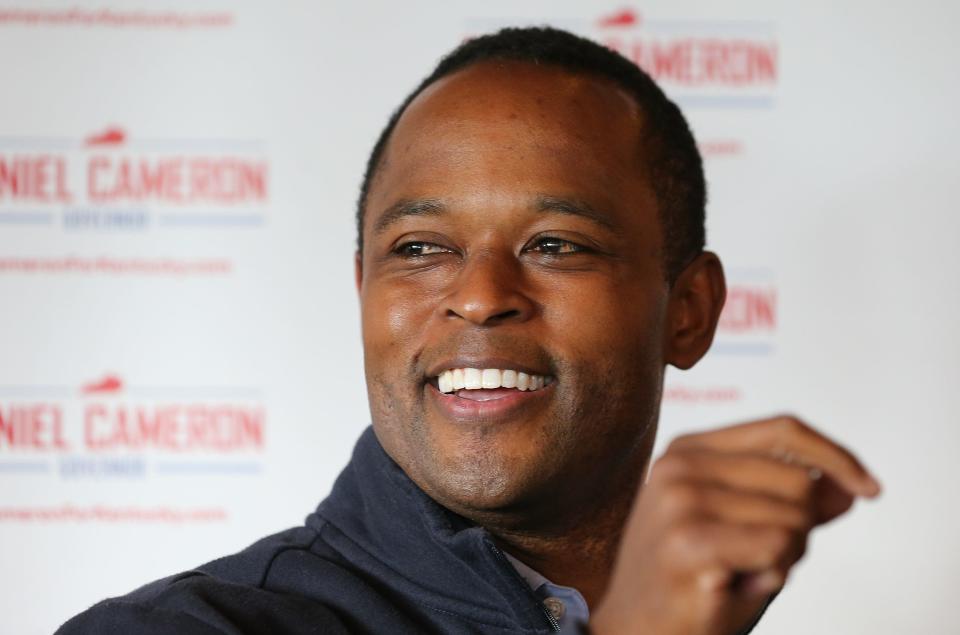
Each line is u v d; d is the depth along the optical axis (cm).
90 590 841
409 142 407
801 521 232
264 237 858
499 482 376
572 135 400
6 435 844
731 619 240
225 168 859
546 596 395
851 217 860
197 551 848
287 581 391
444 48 866
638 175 417
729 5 867
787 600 854
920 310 856
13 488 842
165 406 851
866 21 866
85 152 856
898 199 860
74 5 859
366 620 376
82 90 857
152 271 855
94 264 852
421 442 387
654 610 239
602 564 411
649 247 413
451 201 390
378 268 407
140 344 852
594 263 391
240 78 862
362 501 421
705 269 462
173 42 862
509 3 868
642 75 453
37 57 855
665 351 440
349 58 864
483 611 381
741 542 228
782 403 856
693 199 454
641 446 409
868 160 862
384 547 402
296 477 852
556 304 382
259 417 854
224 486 850
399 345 391
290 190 860
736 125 865
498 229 388
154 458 848
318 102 862
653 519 240
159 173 858
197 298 855
